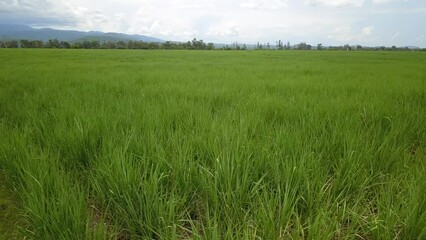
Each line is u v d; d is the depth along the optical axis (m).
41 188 2.21
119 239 2.22
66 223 2.00
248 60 28.02
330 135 3.61
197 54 42.84
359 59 31.97
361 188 2.50
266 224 1.93
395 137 3.57
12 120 4.54
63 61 22.20
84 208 2.20
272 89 7.59
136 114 4.37
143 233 2.13
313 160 2.72
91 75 11.12
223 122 3.83
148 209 2.11
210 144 3.06
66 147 3.27
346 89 7.60
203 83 8.65
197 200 2.43
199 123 3.98
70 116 4.35
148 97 6.32
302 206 2.34
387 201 2.19
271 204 2.10
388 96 6.49
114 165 2.57
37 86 8.02
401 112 4.77
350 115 4.57
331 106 5.08
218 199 2.34
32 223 2.19
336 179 2.54
